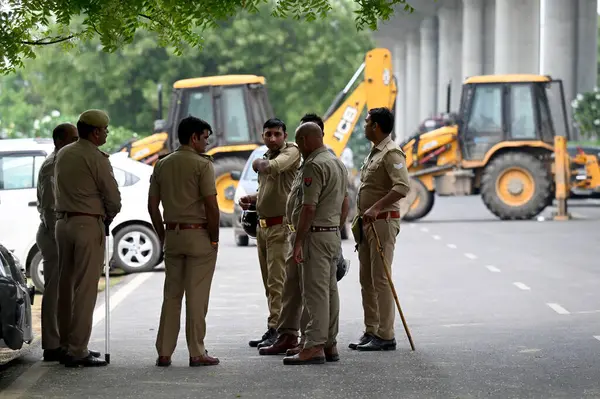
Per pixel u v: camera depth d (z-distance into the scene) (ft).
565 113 230.48
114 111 430.61
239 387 68.08
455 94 573.74
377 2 79.46
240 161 222.07
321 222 75.51
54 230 79.46
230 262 149.28
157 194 75.72
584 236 184.24
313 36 447.83
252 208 85.51
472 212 261.65
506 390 66.80
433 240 179.42
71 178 76.38
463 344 84.02
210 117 226.58
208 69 439.22
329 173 75.41
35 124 370.94
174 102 227.20
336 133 231.09
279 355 80.38
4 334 70.28
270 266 83.25
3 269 71.61
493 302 108.27
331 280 76.64
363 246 81.35
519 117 227.20
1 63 89.35
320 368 74.23
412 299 111.14
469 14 512.63
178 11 81.61
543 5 435.12
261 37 432.66
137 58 424.05
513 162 224.74
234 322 97.55
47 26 88.22
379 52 230.27
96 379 71.31
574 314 99.86
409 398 64.59
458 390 66.85
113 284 125.70
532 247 165.58
